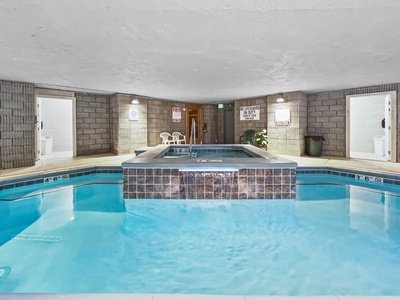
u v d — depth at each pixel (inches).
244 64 178.2
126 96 325.1
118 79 228.7
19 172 205.0
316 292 78.2
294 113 303.0
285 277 86.4
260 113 359.3
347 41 133.6
